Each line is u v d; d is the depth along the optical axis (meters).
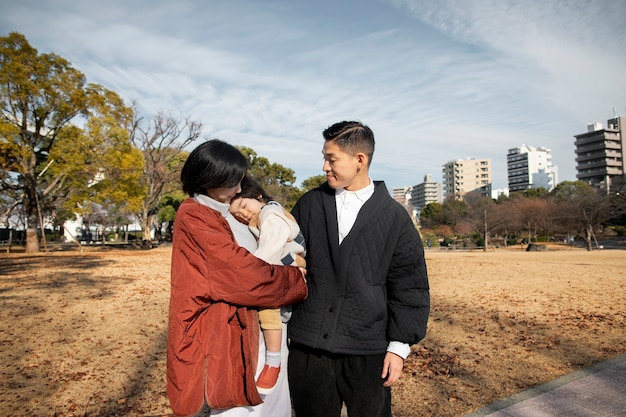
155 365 4.84
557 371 4.46
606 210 36.59
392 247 1.96
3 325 6.75
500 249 40.00
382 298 1.96
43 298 9.32
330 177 1.98
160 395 3.96
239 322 1.73
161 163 32.28
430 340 5.84
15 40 22.22
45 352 5.31
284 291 1.74
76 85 24.69
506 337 5.95
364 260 1.93
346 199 2.03
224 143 1.88
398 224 1.98
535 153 118.50
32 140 24.69
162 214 38.75
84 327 6.66
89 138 24.33
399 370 1.91
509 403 3.52
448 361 4.89
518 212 44.84
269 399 1.88
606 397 3.59
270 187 40.41
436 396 3.84
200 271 1.66
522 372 4.45
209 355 1.62
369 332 1.92
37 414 3.54
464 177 118.62
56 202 26.58
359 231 1.94
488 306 8.37
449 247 43.03
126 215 40.41
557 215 42.75
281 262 1.86
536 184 113.00
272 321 1.84
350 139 1.91
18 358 5.05
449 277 13.45
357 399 1.92
